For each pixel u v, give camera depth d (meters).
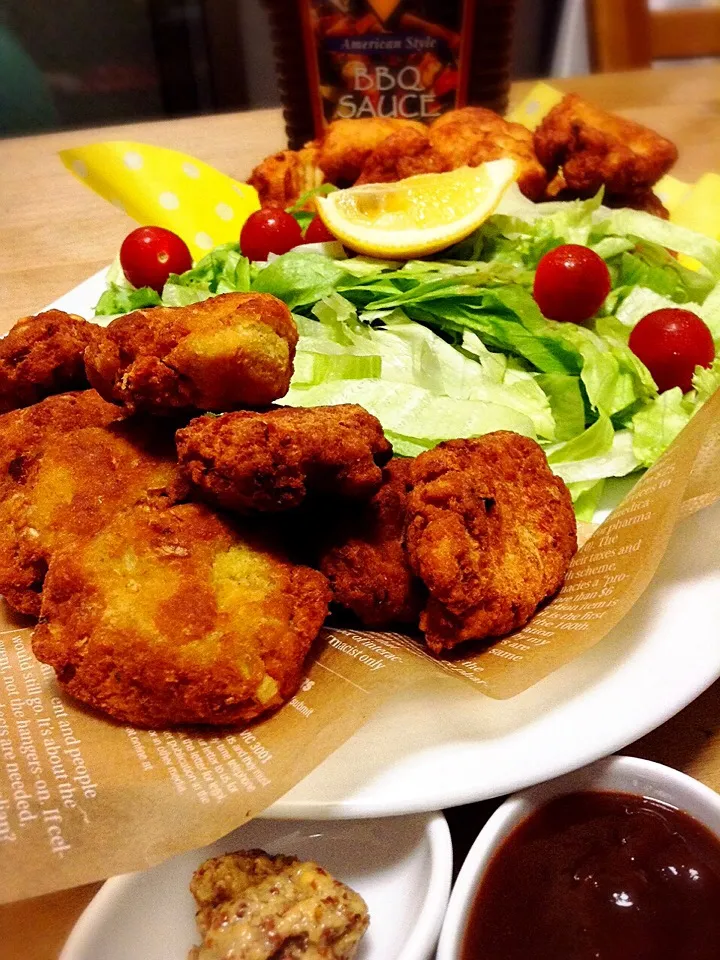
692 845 0.14
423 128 0.37
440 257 0.30
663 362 0.25
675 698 0.14
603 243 0.30
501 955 0.13
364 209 0.30
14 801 0.13
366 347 0.26
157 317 0.17
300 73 0.40
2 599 0.18
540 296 0.27
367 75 0.40
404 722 0.15
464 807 0.15
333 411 0.17
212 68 0.65
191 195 0.36
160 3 0.62
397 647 0.16
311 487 0.16
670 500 0.16
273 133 0.50
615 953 0.13
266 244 0.31
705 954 0.13
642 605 0.16
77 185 0.45
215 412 0.18
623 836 0.14
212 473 0.16
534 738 0.14
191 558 0.16
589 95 0.49
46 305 0.34
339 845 0.15
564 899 0.14
